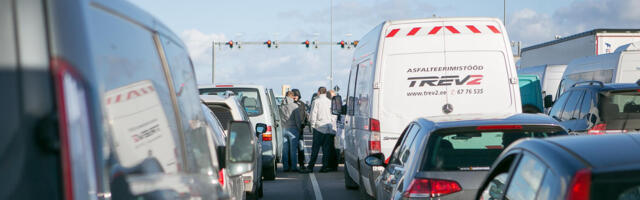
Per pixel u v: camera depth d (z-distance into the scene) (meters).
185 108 3.38
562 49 24.89
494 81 9.95
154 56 2.95
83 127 1.99
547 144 3.28
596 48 22.06
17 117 1.90
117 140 2.28
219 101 10.68
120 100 2.35
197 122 3.70
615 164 2.76
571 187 2.73
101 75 2.17
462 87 9.91
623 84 11.66
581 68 19.52
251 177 9.86
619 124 11.12
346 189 13.36
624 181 2.69
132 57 2.58
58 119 1.92
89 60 2.05
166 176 2.82
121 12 2.56
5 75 1.90
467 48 9.95
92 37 2.12
